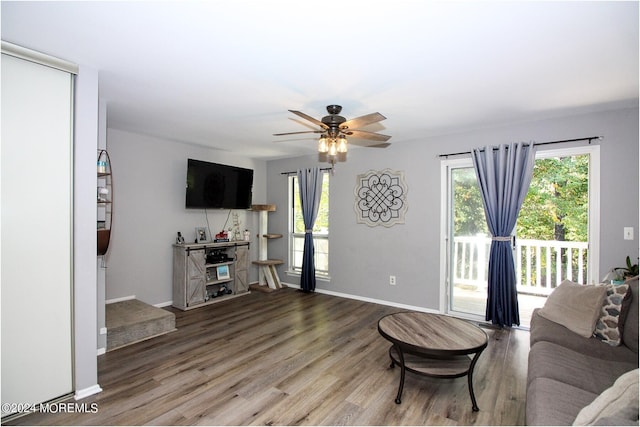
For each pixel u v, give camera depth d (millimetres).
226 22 1639
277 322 3684
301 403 2100
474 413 2012
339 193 4891
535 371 1771
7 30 1729
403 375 2139
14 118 1915
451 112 3066
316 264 5336
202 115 3219
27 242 1958
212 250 4797
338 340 3158
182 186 4582
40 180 2008
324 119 2518
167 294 4398
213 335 3285
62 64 2057
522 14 1548
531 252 4574
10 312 1900
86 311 2166
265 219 5598
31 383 1967
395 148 4328
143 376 2434
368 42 1821
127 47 1910
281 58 2025
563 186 5297
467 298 3953
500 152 3473
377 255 4500
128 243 3994
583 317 2207
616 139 2961
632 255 2873
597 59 2006
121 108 3008
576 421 1158
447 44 1838
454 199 4000
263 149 4895
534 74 2232
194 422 1896
